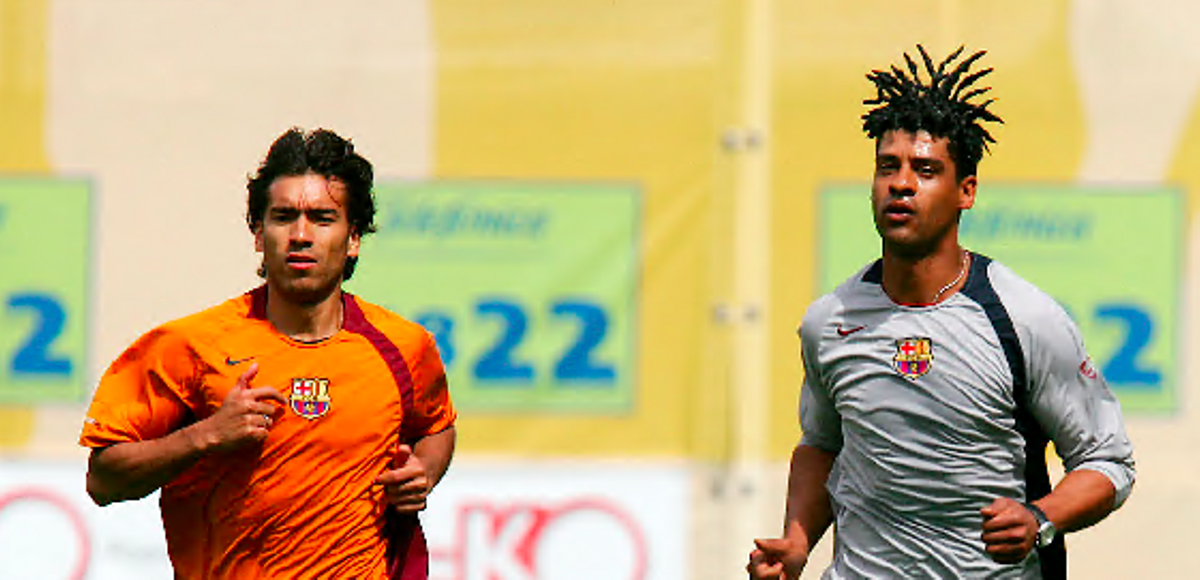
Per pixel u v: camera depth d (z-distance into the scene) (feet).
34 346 80.69
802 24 80.59
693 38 80.79
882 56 80.53
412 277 80.59
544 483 80.43
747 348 80.59
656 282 80.79
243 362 49.96
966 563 52.29
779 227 80.64
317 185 49.83
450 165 80.74
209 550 50.93
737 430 80.59
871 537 53.36
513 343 80.59
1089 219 79.92
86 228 80.79
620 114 80.84
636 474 80.53
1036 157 80.02
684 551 80.48
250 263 81.25
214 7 81.00
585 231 80.79
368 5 81.05
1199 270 79.82
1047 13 80.23
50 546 80.38
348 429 50.29
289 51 81.00
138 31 80.94
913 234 50.52
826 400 54.49
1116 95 80.12
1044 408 51.34
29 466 80.43
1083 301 79.92
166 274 80.94
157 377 50.37
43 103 80.79
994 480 51.72
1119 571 79.87
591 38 80.89
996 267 51.75
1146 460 79.71
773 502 80.48
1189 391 79.66
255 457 49.73
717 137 80.79
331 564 50.72
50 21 80.79
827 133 80.59
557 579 80.33
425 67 80.84
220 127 81.05
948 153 50.96
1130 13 80.07
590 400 80.59
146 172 80.89
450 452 54.54
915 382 51.11
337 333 50.67
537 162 80.64
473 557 80.33
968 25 80.33
